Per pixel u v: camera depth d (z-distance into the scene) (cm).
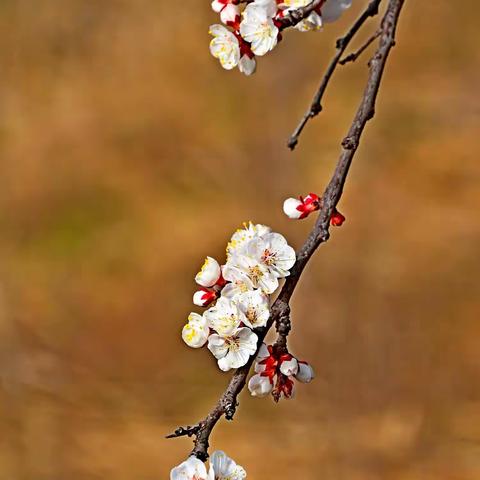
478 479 425
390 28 219
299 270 208
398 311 510
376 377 477
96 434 469
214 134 683
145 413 484
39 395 493
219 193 641
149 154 677
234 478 203
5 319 545
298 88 684
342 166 212
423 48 723
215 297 209
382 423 454
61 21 769
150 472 448
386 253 553
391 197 611
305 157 648
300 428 453
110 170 668
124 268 585
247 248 207
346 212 599
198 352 514
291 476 429
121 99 725
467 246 557
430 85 702
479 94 691
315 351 497
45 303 560
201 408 487
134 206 637
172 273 579
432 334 497
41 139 695
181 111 701
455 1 731
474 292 519
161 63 745
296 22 214
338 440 444
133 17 777
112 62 754
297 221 593
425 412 458
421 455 438
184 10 770
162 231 614
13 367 512
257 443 445
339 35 680
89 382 508
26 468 452
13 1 769
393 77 709
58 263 591
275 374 206
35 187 656
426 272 539
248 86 697
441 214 593
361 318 505
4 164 672
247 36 214
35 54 756
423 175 627
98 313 554
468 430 445
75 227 620
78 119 705
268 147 659
